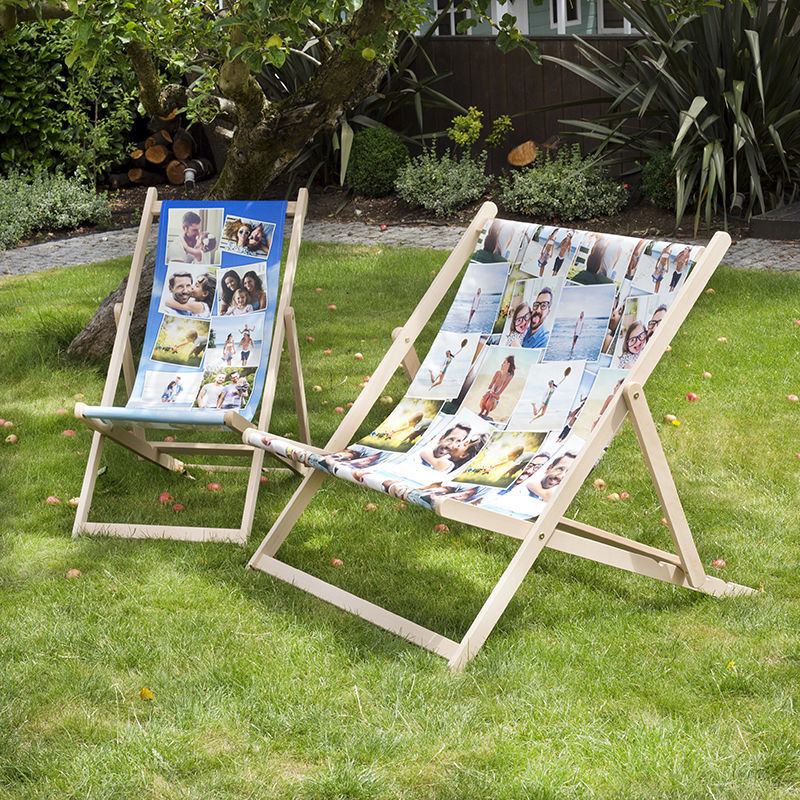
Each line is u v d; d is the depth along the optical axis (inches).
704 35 330.6
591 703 106.0
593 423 126.3
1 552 144.2
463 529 150.2
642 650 115.6
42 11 174.2
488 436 135.2
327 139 410.6
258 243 167.6
